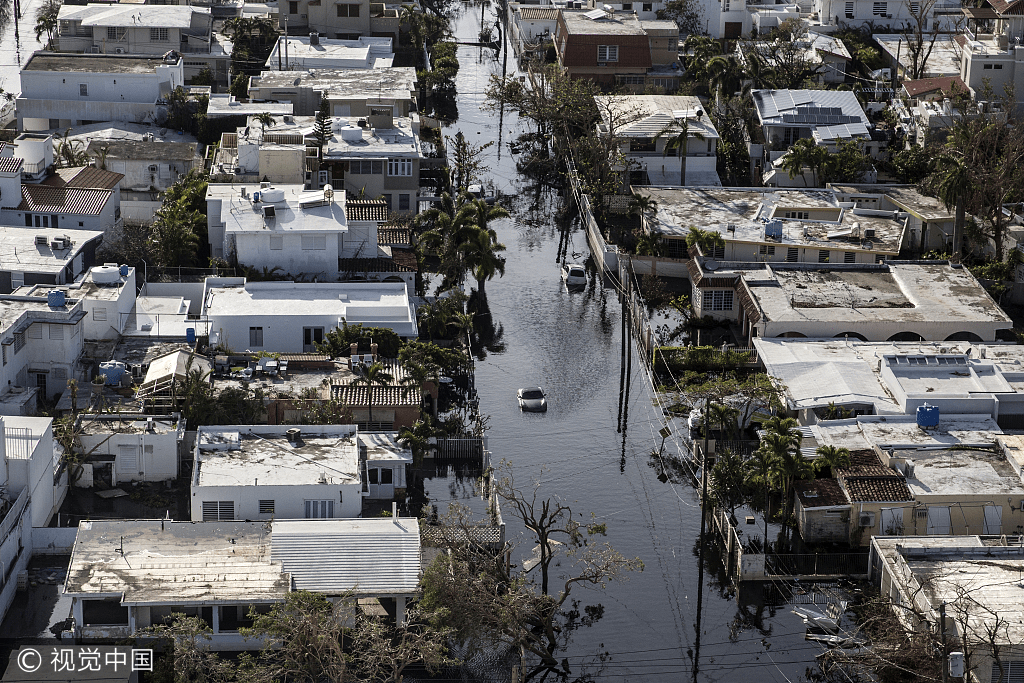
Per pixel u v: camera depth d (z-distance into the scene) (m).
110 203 154.75
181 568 95.00
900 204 171.25
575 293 162.75
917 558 100.19
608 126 192.88
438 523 105.56
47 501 106.75
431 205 181.00
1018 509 107.81
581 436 128.88
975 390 123.31
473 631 92.06
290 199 152.88
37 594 98.88
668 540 111.81
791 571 105.81
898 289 147.12
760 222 166.00
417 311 145.62
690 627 100.94
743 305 144.75
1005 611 93.12
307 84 199.62
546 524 110.12
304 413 119.44
